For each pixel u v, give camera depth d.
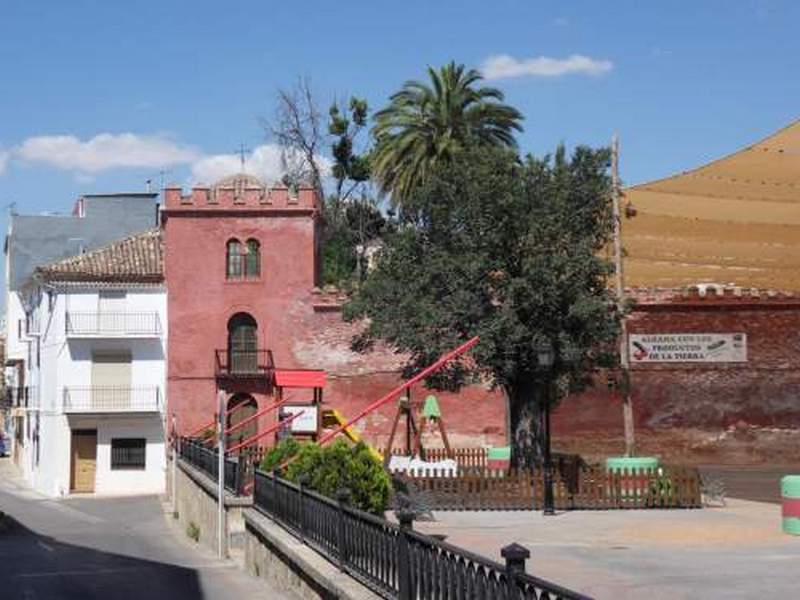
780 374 41.78
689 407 41.75
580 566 14.18
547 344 23.72
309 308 45.06
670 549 16.27
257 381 44.88
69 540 28.83
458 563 7.76
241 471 21.66
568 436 41.66
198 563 21.55
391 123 47.72
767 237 48.38
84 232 66.50
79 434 47.03
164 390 46.56
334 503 12.05
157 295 46.97
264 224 45.56
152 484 46.81
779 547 16.52
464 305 26.81
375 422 43.69
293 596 13.62
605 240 29.28
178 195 45.66
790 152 49.56
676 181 48.97
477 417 43.47
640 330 42.03
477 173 27.47
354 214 62.69
